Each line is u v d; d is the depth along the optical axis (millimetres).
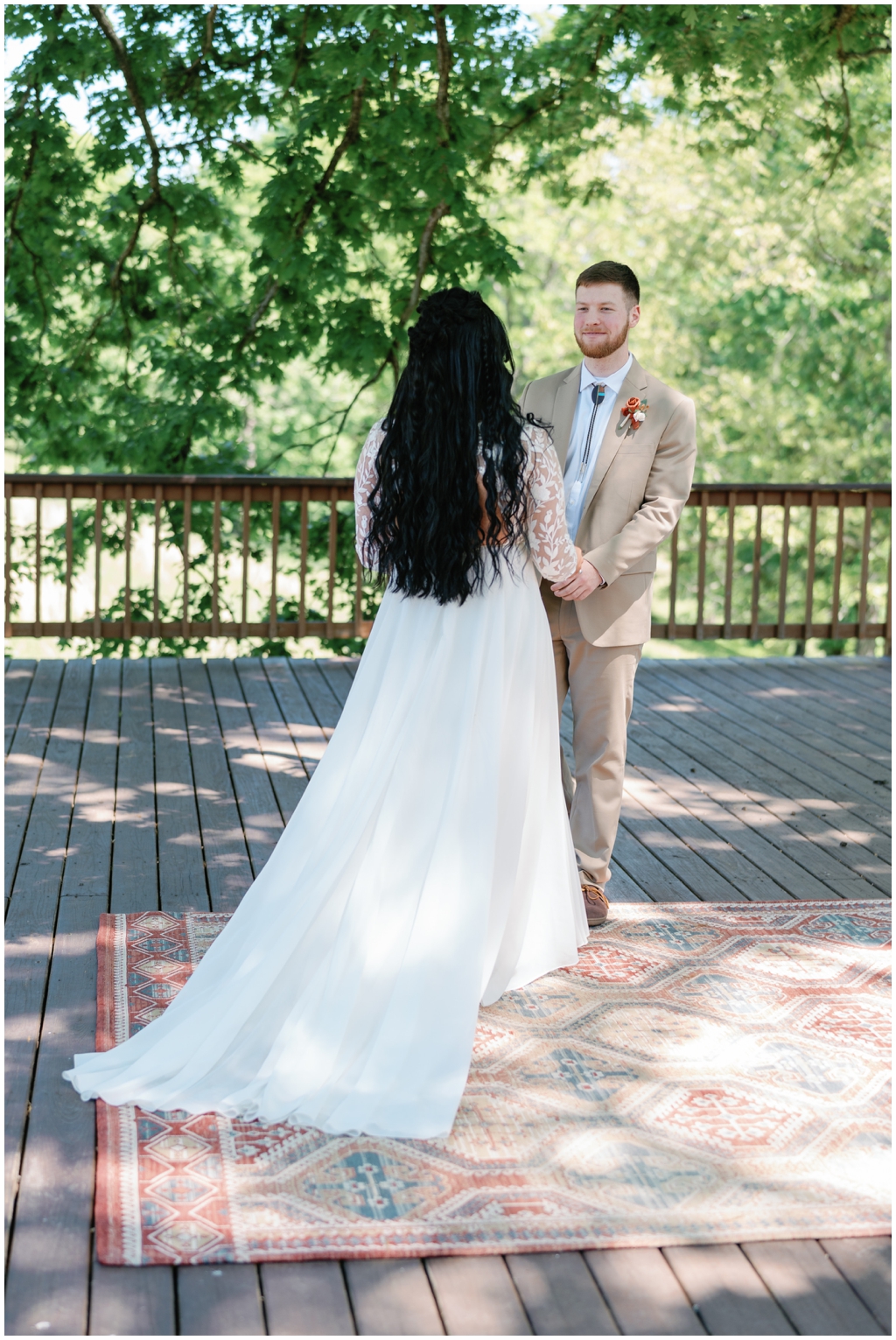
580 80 7574
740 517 15672
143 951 3086
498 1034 2719
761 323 14953
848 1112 2449
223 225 8133
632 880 3748
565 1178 2193
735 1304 1916
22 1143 2266
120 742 5016
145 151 7652
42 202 7820
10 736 5035
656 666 6812
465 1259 1990
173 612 8555
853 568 15797
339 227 7648
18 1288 1894
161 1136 2273
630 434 3156
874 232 13836
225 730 5250
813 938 3318
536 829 2865
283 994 2510
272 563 6789
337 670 6391
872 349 14367
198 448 8617
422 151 7254
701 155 8719
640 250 14703
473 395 2527
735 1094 2500
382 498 2605
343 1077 2408
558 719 2955
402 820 2553
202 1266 1950
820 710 5953
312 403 16156
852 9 7238
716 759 5105
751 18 7301
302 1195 2117
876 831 4266
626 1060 2623
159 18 7336
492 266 7715
